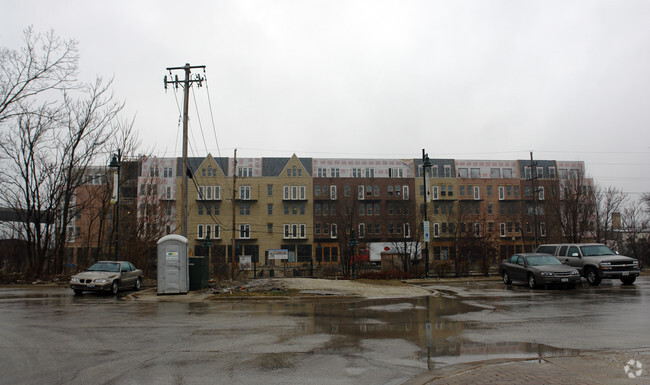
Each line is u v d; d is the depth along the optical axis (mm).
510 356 7254
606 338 8617
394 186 74250
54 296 18484
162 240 18188
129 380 5980
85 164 31406
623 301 14352
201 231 69188
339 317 11625
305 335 9133
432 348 7922
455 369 6426
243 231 70625
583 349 7699
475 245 27891
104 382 5887
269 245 70688
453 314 12039
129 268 20797
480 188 74938
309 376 6219
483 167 78438
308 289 18578
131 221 31969
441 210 73812
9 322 10898
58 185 30406
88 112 30891
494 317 11406
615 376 5773
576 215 35531
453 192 74375
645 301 14297
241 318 11500
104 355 7387
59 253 31359
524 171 78625
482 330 9594
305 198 71938
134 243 30562
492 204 74500
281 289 18547
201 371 6441
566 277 18203
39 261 29328
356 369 6574
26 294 19594
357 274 31125
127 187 55125
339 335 9125
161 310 13273
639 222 42219
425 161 26234
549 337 8766
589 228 36750
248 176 73625
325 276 32312
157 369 6539
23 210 30953
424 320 11047
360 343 8359
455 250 29312
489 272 28875
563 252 21812
